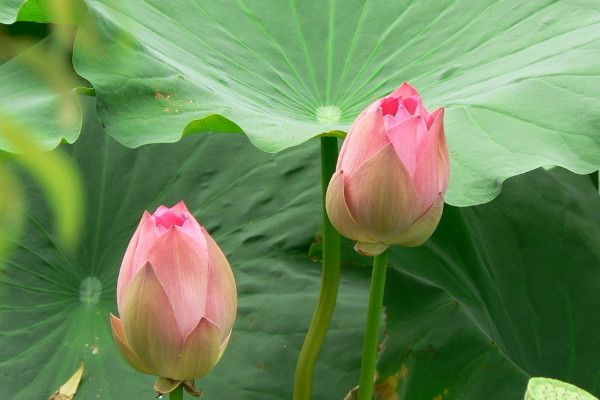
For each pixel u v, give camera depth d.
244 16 1.53
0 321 1.47
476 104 1.41
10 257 1.49
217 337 1.21
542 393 1.22
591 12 1.46
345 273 1.54
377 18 1.54
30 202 1.51
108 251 1.53
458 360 1.48
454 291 1.53
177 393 1.24
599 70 1.39
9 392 1.44
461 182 1.35
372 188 1.23
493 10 1.51
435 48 1.51
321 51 1.52
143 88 1.38
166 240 1.20
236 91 1.45
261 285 1.52
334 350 1.49
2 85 1.42
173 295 1.20
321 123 1.45
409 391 1.47
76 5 1.37
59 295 1.50
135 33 1.42
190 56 1.46
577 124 1.36
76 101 1.36
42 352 1.47
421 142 1.23
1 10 1.45
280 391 1.47
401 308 1.51
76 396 1.45
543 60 1.43
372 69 1.51
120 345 1.23
